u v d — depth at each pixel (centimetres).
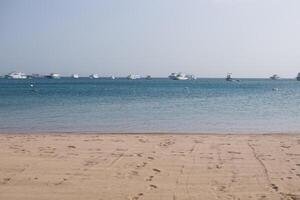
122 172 991
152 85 12162
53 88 9131
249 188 851
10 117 2645
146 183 890
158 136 1684
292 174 973
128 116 2720
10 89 8344
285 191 827
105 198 782
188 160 1138
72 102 4272
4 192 819
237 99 4859
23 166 1055
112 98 5109
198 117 2664
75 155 1212
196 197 788
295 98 5106
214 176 954
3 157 1176
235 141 1523
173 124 2277
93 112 3012
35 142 1493
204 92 7162
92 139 1581
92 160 1137
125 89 8669
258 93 6731
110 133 1850
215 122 2380
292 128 2114
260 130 2025
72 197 788
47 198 780
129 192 822
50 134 1783
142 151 1286
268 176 954
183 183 891
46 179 923
